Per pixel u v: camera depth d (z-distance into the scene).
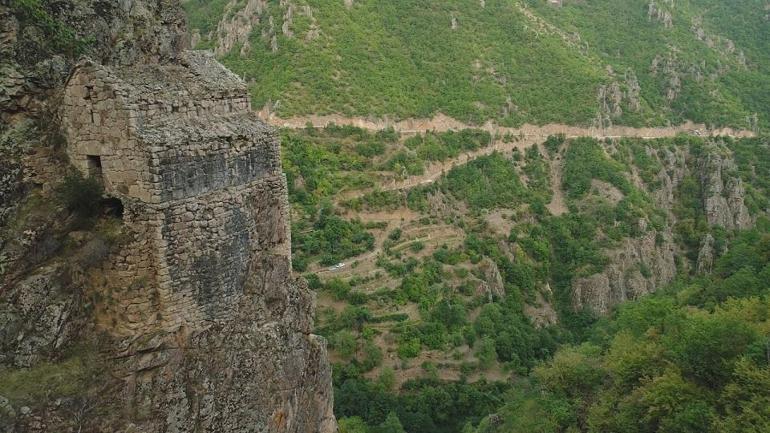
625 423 30.59
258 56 87.44
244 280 16.34
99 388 13.38
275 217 17.64
